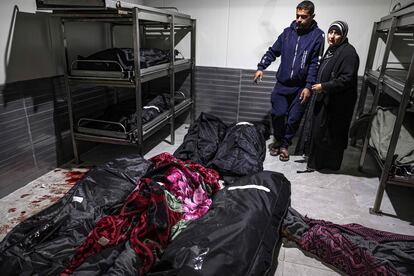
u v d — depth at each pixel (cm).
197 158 235
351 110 221
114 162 195
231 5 305
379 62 285
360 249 139
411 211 191
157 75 244
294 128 259
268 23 301
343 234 152
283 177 189
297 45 236
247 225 135
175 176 171
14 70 191
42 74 214
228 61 325
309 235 151
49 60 219
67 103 239
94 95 273
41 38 209
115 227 142
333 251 142
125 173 185
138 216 148
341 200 202
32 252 130
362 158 243
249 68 321
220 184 216
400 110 164
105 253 127
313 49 232
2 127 186
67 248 136
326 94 219
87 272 117
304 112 257
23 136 202
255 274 118
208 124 282
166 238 137
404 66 278
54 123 229
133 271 121
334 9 280
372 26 276
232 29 313
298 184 222
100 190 171
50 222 145
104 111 266
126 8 189
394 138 169
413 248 142
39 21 206
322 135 229
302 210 189
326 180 229
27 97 202
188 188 175
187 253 117
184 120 361
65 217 151
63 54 214
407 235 159
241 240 126
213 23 316
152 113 255
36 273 122
